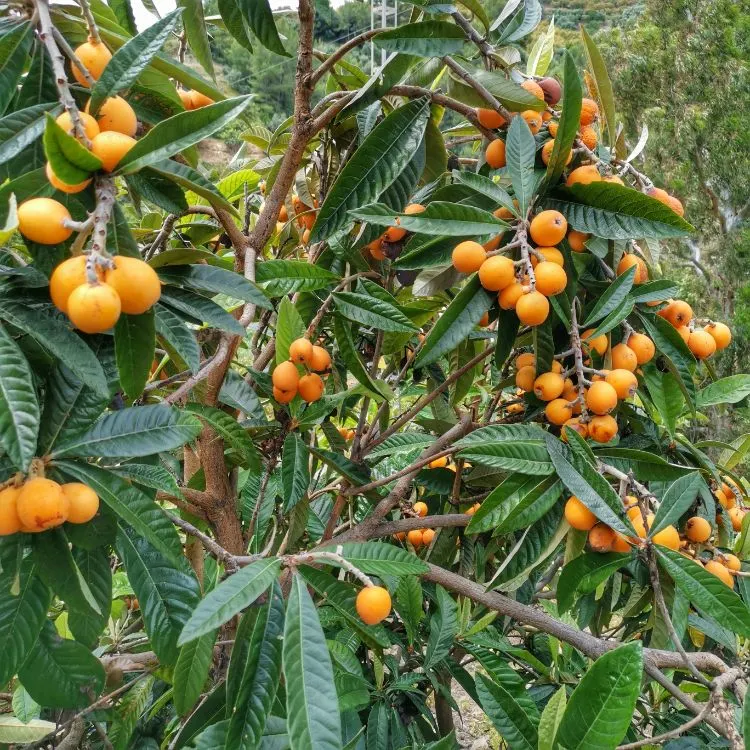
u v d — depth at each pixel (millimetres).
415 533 1461
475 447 906
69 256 691
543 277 905
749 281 6504
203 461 1085
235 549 1105
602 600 1299
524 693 946
